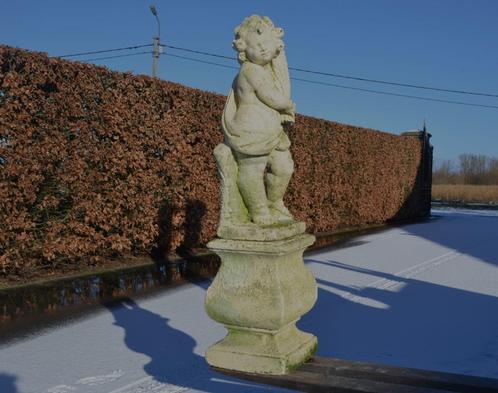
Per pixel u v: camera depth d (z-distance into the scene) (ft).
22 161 30.01
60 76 32.30
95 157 34.09
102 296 28.14
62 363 17.90
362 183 68.28
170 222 40.40
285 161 12.86
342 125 63.21
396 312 24.52
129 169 36.91
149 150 38.14
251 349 11.92
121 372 16.98
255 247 11.68
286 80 12.88
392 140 75.97
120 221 36.60
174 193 40.11
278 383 11.44
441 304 26.03
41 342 20.30
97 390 15.51
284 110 12.32
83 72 33.65
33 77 30.83
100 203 34.53
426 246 49.37
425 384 10.57
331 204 62.34
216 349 12.26
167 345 19.83
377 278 33.06
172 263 38.65
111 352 19.02
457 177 239.50
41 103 31.27
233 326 12.23
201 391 15.29
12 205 29.73
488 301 26.58
